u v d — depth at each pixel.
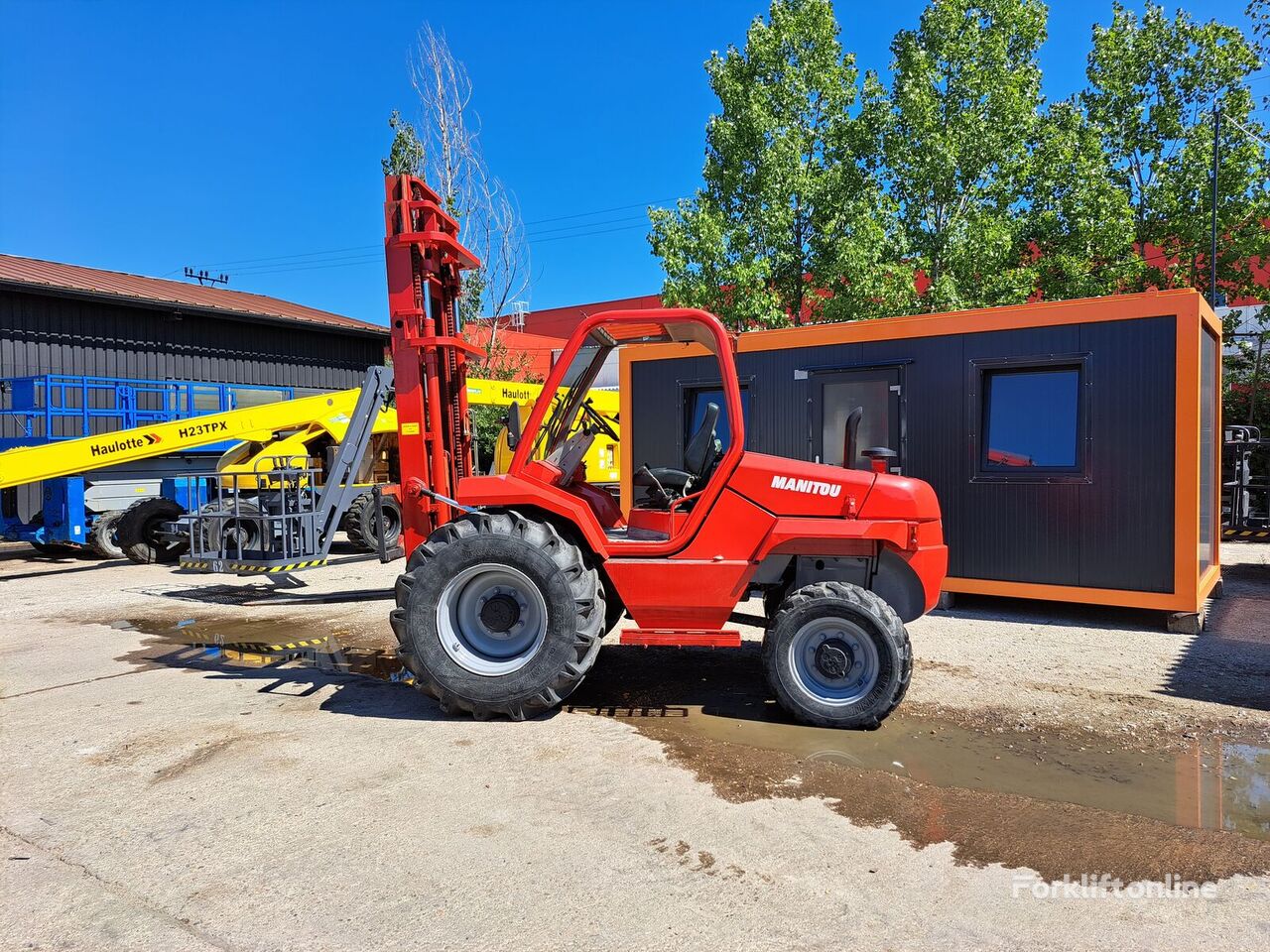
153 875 2.74
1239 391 14.15
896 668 4.07
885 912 2.51
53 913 2.51
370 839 2.99
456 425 5.22
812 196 14.85
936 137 14.04
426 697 4.78
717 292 14.86
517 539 4.23
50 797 3.36
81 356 15.82
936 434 7.07
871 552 4.45
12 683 5.11
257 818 3.16
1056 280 14.48
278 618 7.25
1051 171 14.15
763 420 7.95
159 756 3.82
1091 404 6.41
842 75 15.62
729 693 4.86
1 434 14.09
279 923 2.45
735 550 4.41
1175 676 5.06
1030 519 6.69
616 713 4.49
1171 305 6.09
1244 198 13.77
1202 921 2.46
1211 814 3.20
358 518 11.39
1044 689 4.83
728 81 14.79
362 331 20.72
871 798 3.35
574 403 5.00
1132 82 14.58
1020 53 14.89
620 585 4.43
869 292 13.85
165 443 10.02
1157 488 6.20
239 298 21.41
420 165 19.75
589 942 2.36
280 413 10.75
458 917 2.48
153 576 10.00
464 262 5.29
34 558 12.12
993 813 3.21
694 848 2.93
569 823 3.12
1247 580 8.45
